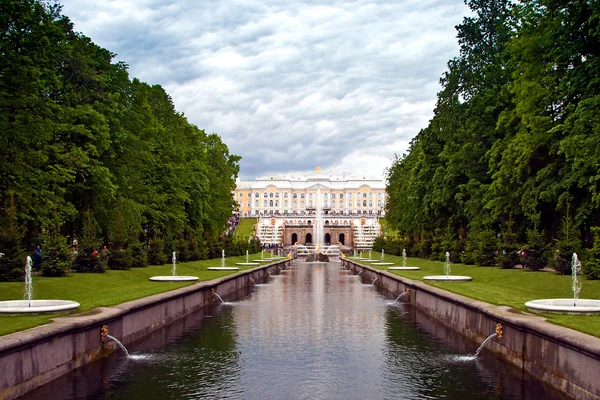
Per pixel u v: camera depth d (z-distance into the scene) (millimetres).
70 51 31953
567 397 10398
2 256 21969
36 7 24297
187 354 15023
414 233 57531
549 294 19688
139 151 39312
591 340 9859
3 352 9742
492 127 39438
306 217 145500
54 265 23938
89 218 29250
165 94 53250
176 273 33219
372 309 24625
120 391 11578
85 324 12805
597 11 23828
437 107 49156
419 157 55031
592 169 26594
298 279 46219
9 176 24156
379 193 174125
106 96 34844
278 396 11320
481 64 41344
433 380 12438
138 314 16703
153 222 43594
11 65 23078
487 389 11688
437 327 19500
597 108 24078
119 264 30609
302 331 18688
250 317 21984
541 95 29875
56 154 28984
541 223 35469
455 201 45531
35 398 10828
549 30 28031
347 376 12828
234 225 135375
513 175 32781
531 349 12172
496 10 42281
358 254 90812
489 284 24984
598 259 22562
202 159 58656
